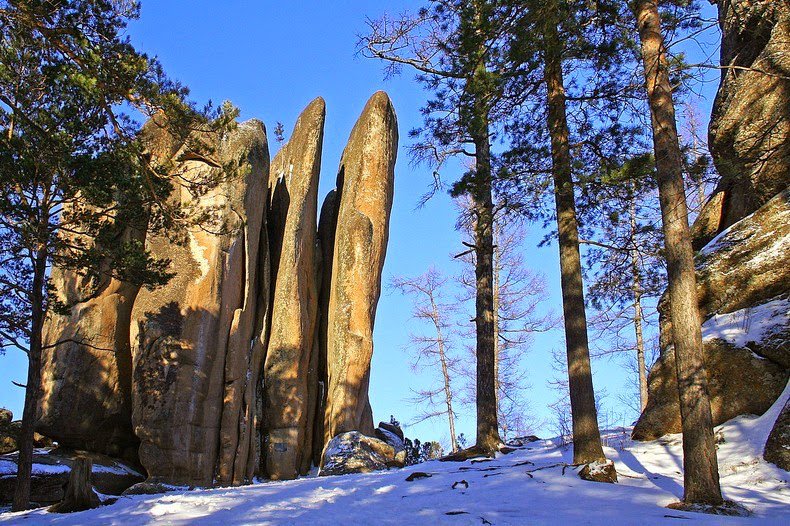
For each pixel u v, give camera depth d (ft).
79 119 59.62
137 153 55.06
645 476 43.21
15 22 50.49
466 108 52.39
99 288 83.56
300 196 92.17
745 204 69.26
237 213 84.64
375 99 98.12
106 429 81.41
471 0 50.65
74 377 80.12
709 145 77.71
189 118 53.11
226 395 80.12
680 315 37.78
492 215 57.52
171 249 82.23
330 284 98.27
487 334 66.44
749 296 57.77
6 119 58.80
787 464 40.98
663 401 54.60
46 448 83.51
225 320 81.25
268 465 82.43
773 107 66.18
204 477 75.72
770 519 31.99
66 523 37.06
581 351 46.73
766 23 70.95
